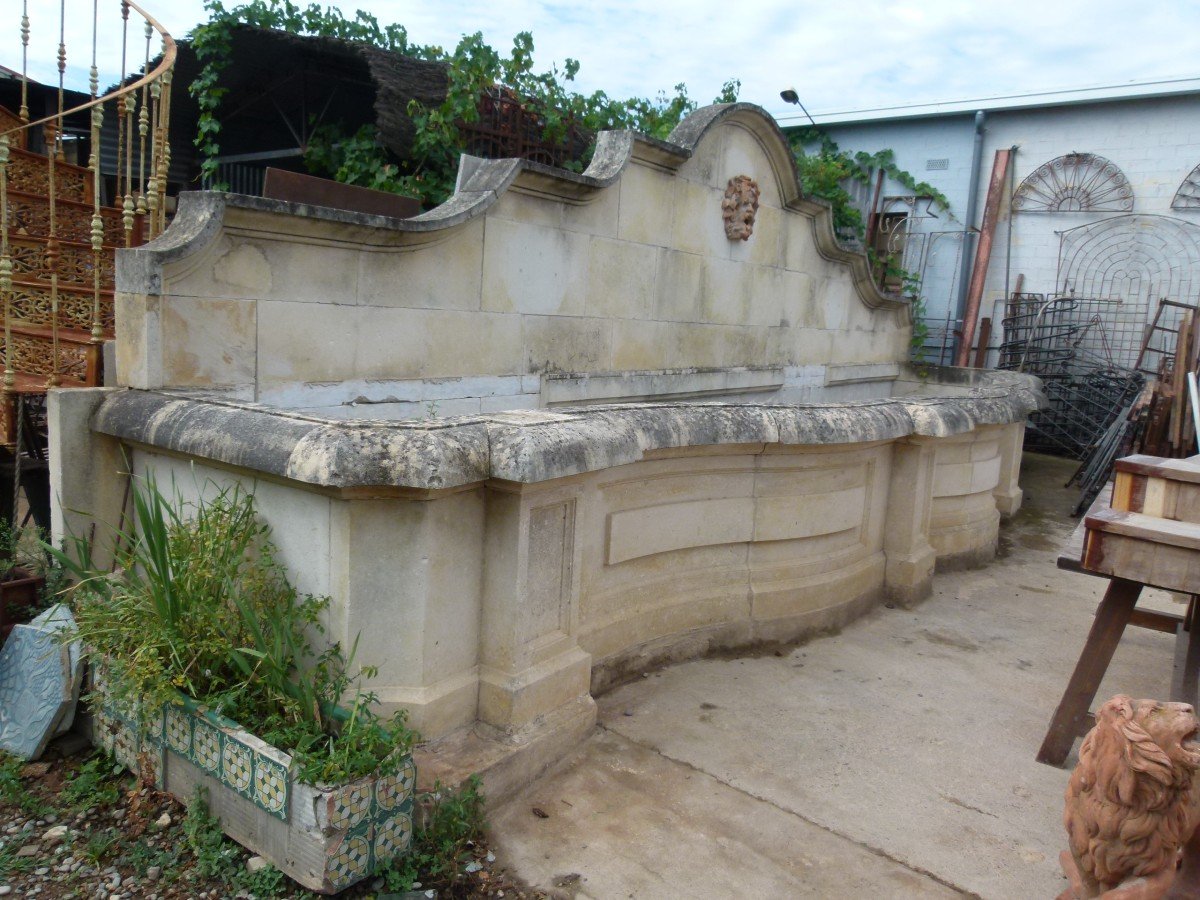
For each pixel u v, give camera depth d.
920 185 12.95
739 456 4.11
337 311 4.36
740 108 6.92
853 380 9.65
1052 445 12.02
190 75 7.60
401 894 2.39
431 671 2.82
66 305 4.25
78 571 2.98
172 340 3.63
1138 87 11.24
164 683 2.53
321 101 8.05
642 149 6.14
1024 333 12.33
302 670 2.79
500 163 5.16
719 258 7.24
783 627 4.41
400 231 4.48
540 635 3.06
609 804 2.89
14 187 5.33
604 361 6.26
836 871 2.62
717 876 2.57
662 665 3.98
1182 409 10.11
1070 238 12.09
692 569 4.13
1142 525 2.88
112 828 2.62
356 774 2.33
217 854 2.46
